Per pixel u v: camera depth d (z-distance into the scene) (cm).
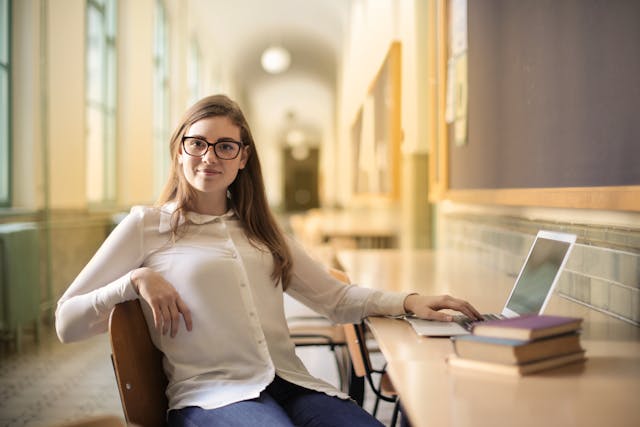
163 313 162
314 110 2953
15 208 567
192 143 184
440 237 497
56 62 609
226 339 173
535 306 171
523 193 270
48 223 578
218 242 184
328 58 1970
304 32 1775
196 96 1396
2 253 477
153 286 163
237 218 194
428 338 166
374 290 202
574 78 221
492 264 340
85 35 682
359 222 983
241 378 169
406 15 599
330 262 376
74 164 655
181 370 170
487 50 328
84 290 173
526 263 194
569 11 224
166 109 1093
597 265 213
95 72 753
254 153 195
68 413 346
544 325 133
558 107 235
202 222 185
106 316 169
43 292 570
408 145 602
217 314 174
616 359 142
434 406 110
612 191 190
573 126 222
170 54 1104
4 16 557
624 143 185
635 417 104
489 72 325
